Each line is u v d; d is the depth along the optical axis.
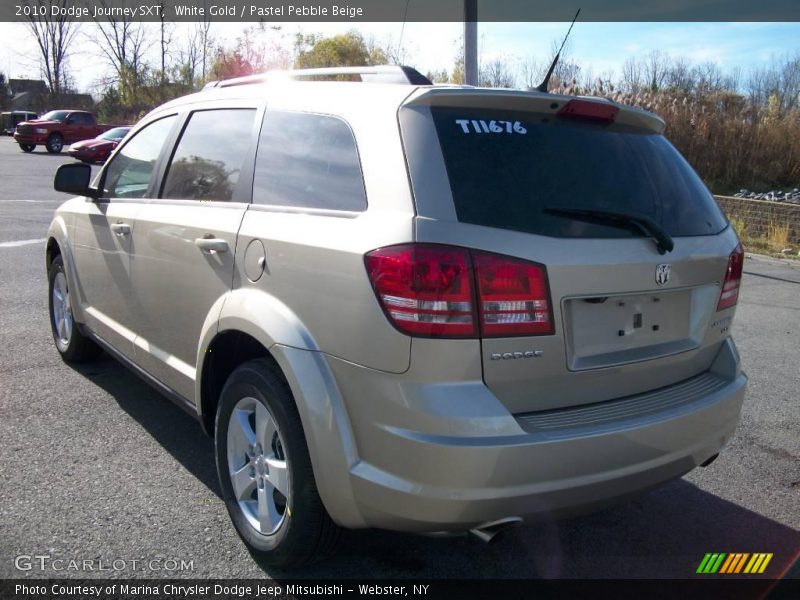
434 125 2.65
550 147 2.81
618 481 2.64
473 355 2.43
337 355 2.62
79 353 5.32
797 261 12.07
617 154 3.00
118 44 44.03
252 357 3.33
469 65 9.77
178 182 3.87
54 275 5.49
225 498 3.25
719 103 19.70
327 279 2.67
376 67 3.18
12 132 45.91
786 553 3.35
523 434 2.44
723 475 4.12
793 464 4.28
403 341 2.43
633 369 2.84
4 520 3.28
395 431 2.46
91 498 3.51
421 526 2.47
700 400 2.97
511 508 2.45
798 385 5.67
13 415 4.44
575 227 2.67
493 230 2.50
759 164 18.97
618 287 2.72
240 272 3.13
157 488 3.64
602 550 3.33
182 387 3.66
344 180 2.82
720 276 3.18
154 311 3.89
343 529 2.86
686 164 3.38
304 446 2.76
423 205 2.51
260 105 3.46
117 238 4.25
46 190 17.27
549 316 2.54
